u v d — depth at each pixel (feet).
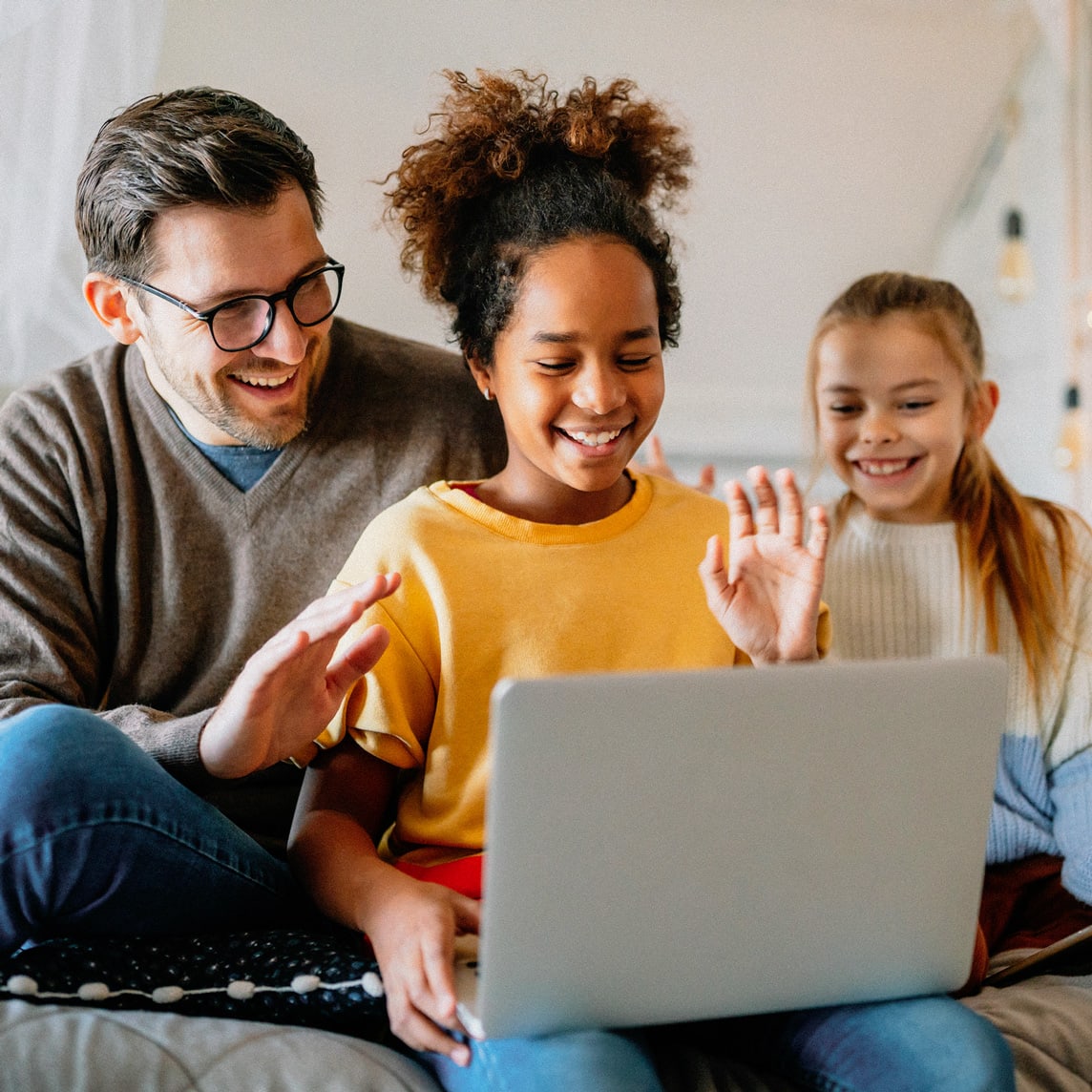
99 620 4.24
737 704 2.52
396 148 7.83
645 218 3.91
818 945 2.73
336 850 3.34
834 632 4.74
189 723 3.36
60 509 4.21
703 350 9.23
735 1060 3.18
